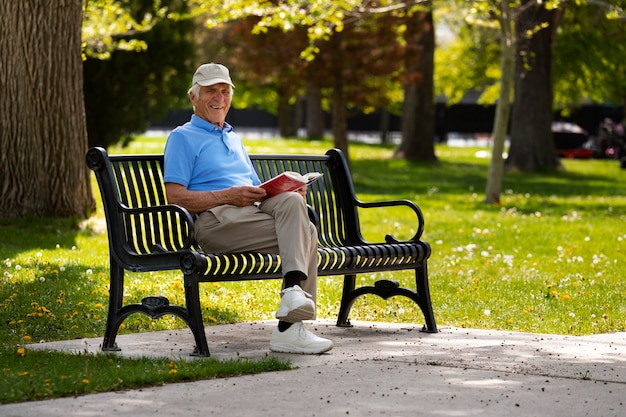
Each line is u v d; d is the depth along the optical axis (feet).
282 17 70.74
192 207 25.08
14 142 51.70
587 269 45.11
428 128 146.72
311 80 106.01
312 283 24.93
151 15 91.81
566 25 148.87
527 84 132.67
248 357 23.57
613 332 29.63
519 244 54.65
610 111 248.52
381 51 104.99
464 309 33.83
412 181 110.83
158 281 37.09
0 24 51.13
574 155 191.52
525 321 31.73
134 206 25.57
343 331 28.71
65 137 52.29
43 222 51.03
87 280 36.14
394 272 42.50
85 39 74.95
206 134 25.99
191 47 95.55
